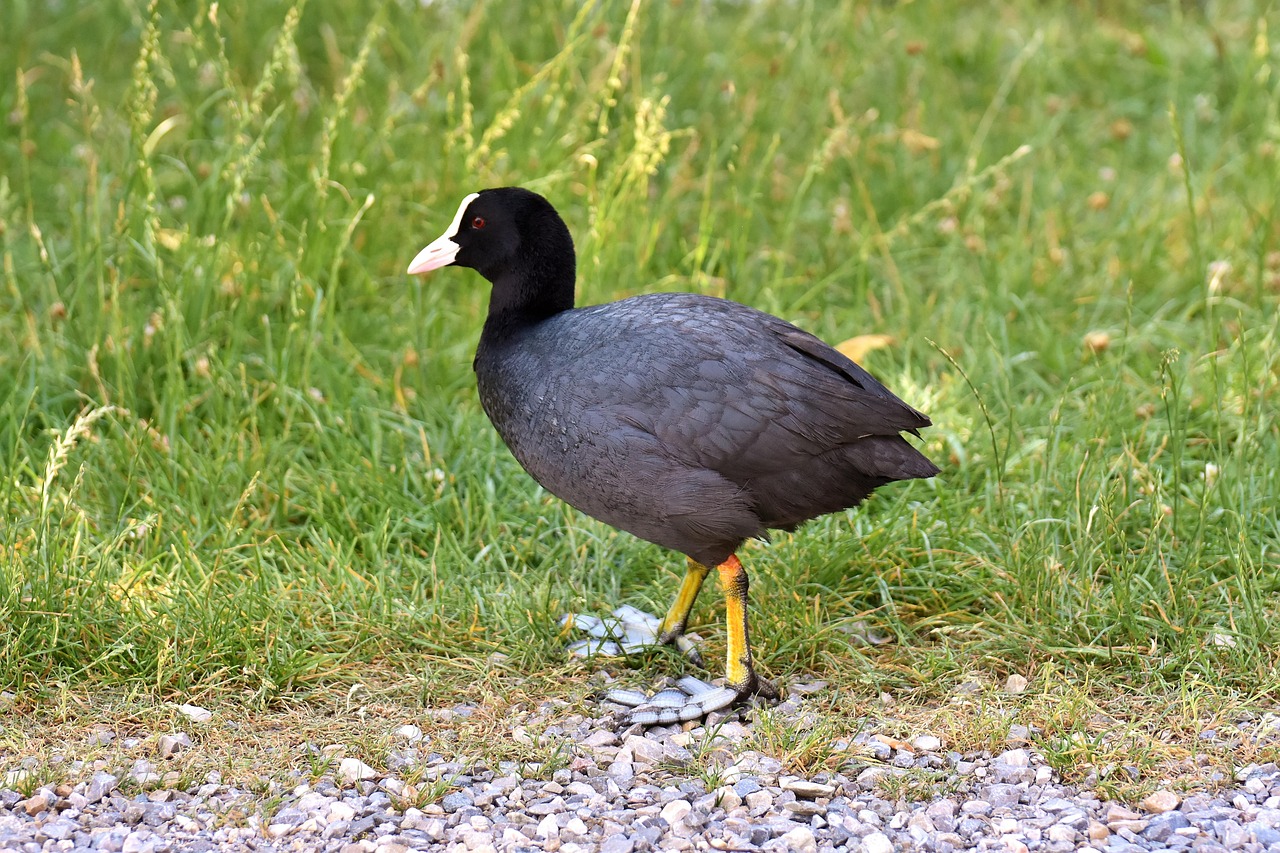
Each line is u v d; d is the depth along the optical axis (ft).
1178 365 36.60
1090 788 22.44
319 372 35.32
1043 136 47.32
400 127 44.52
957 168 46.80
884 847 20.52
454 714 25.04
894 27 54.24
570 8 49.62
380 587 28.04
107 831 20.79
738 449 24.36
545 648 27.32
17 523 28.53
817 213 44.68
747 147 44.14
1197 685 25.21
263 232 40.01
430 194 42.01
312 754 23.07
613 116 45.78
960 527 30.07
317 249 37.22
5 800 21.58
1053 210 43.62
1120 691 25.55
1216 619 27.27
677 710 25.21
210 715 24.59
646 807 21.86
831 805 21.98
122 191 37.91
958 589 28.89
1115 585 27.17
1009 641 26.86
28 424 33.27
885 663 26.78
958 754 23.50
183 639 26.08
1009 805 21.93
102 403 32.68
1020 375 37.45
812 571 29.14
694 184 44.57
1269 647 26.21
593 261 37.73
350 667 26.35
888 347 37.88
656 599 29.22
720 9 56.18
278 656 25.75
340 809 21.45
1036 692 25.53
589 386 24.75
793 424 24.40
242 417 33.76
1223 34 55.72
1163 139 49.21
